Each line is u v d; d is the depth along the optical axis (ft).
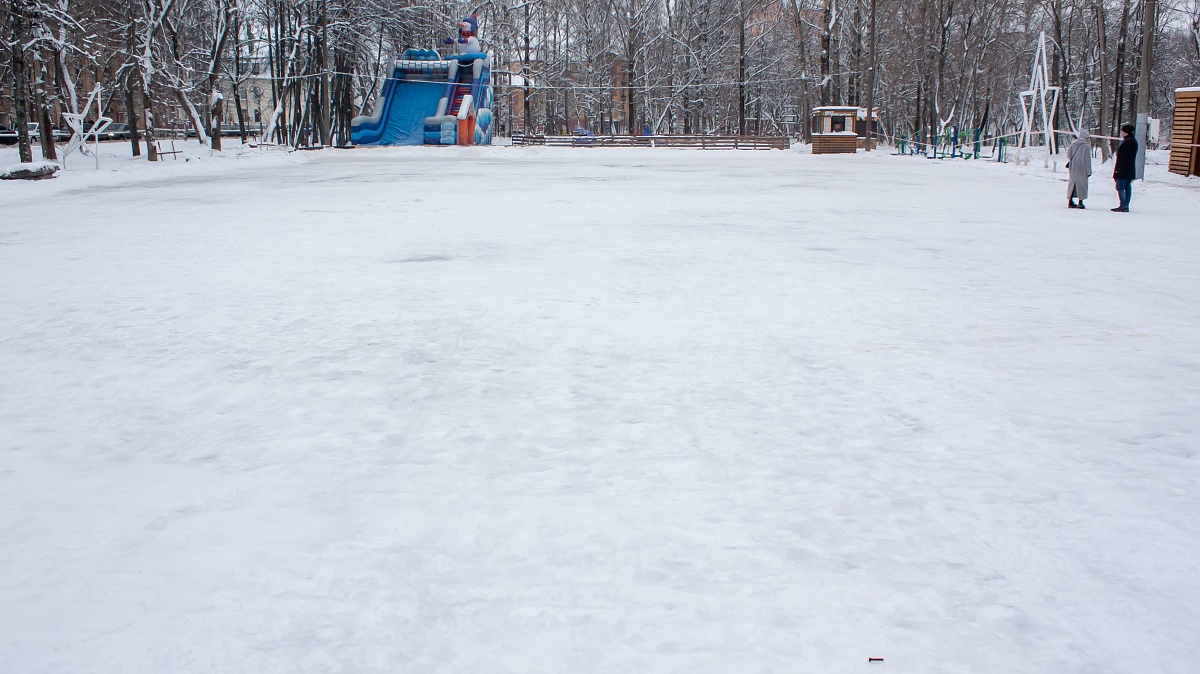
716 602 10.07
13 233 45.78
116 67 176.65
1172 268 33.55
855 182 87.20
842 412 16.83
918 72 196.24
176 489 13.51
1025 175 99.30
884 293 28.48
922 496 13.01
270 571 10.90
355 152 166.09
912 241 41.29
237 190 77.25
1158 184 78.64
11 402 17.99
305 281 31.12
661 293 28.37
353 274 32.37
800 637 9.34
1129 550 11.30
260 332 23.72
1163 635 9.37
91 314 26.16
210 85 146.00
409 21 188.55
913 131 236.02
